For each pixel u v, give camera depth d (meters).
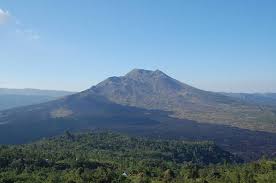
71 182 190.50
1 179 188.00
